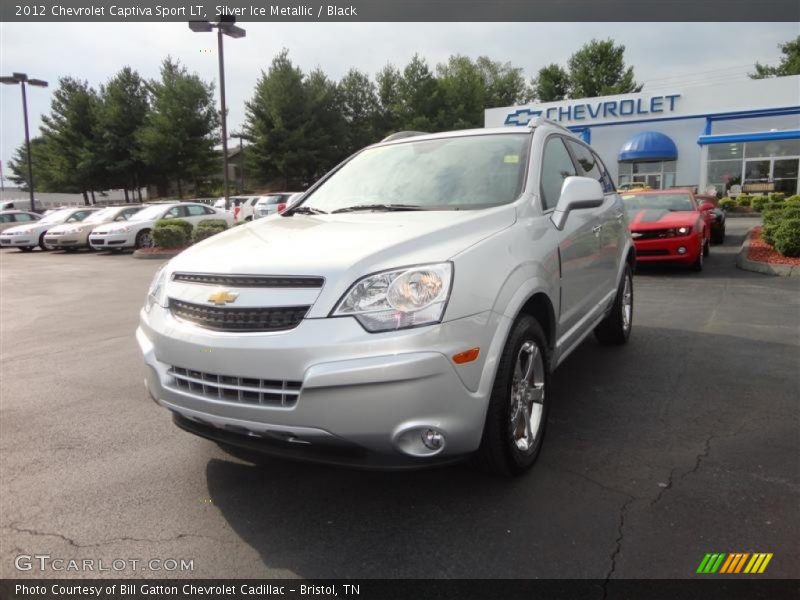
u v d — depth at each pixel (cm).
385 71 5500
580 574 225
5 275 1367
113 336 682
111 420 402
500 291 265
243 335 248
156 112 4250
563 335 359
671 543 241
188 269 284
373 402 230
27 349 626
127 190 4794
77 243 2031
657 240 982
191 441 364
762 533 246
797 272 923
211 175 4528
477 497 282
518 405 295
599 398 409
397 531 258
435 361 233
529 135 383
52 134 4566
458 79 5506
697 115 2800
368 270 244
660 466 307
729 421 363
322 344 234
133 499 294
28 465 335
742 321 627
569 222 368
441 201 343
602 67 5288
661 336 576
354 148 5184
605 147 3081
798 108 2602
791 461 308
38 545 258
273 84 4494
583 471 304
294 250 268
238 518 274
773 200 2420
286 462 330
